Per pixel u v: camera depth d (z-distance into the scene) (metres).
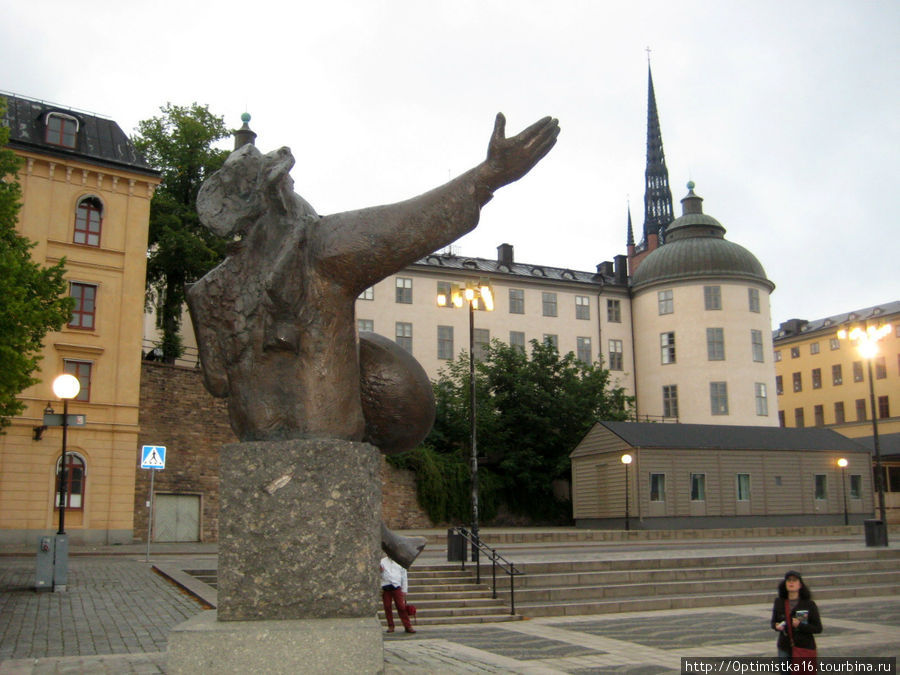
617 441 38.97
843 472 41.75
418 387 4.98
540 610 14.92
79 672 5.64
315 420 4.45
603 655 10.23
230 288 4.64
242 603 4.12
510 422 45.34
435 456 41.19
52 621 11.24
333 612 4.12
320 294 4.47
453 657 8.25
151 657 6.42
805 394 87.62
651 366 59.56
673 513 37.81
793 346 89.88
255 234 4.65
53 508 28.00
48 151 29.47
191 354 40.34
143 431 30.59
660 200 115.50
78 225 30.20
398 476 38.88
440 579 16.11
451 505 40.69
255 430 4.48
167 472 30.91
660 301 59.56
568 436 45.62
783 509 40.00
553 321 59.19
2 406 19.72
